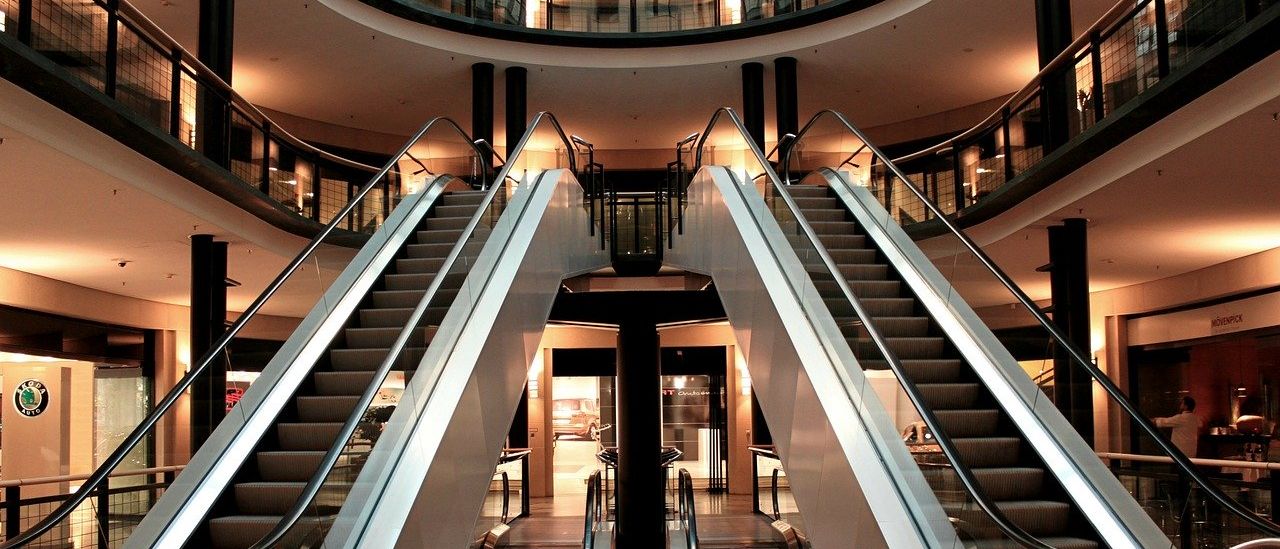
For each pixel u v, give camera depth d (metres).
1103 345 18.16
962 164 13.51
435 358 6.92
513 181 11.27
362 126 20.62
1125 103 8.61
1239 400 14.90
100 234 11.37
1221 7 7.67
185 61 9.83
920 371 7.68
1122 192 10.12
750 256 8.73
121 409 17.41
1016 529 4.56
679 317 13.96
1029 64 17.06
